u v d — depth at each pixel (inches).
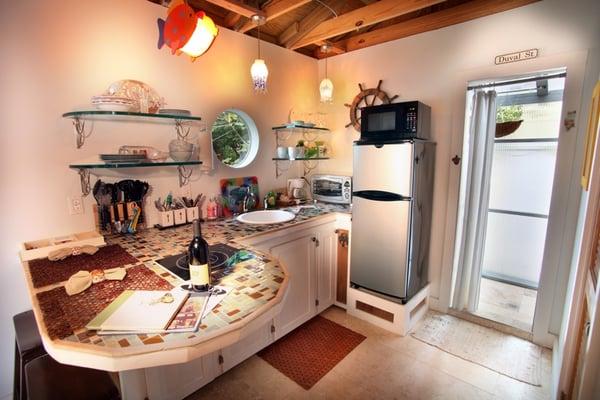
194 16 48.4
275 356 84.4
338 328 97.1
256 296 42.0
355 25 93.9
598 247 53.5
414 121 86.7
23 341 52.1
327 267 104.4
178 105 85.6
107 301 40.9
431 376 76.2
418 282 98.0
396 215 87.7
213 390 72.7
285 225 86.5
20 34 60.9
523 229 122.6
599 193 54.9
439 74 97.3
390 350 86.2
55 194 67.9
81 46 68.3
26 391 51.3
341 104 124.4
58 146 67.3
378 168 90.1
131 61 75.8
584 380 47.8
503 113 121.0
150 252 62.1
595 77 72.3
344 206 115.3
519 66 82.7
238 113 104.9
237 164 112.0
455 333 93.6
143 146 79.7
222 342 33.9
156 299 40.8
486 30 87.3
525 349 85.6
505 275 129.1
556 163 78.5
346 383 74.4
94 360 30.6
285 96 117.0
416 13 100.8
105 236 73.8
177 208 85.0
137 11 76.0
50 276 50.0
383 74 110.7
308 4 100.8
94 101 65.5
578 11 73.5
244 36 101.0
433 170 99.3
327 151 128.5
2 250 62.7
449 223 99.7
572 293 61.6
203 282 43.5
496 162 124.9
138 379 53.0
